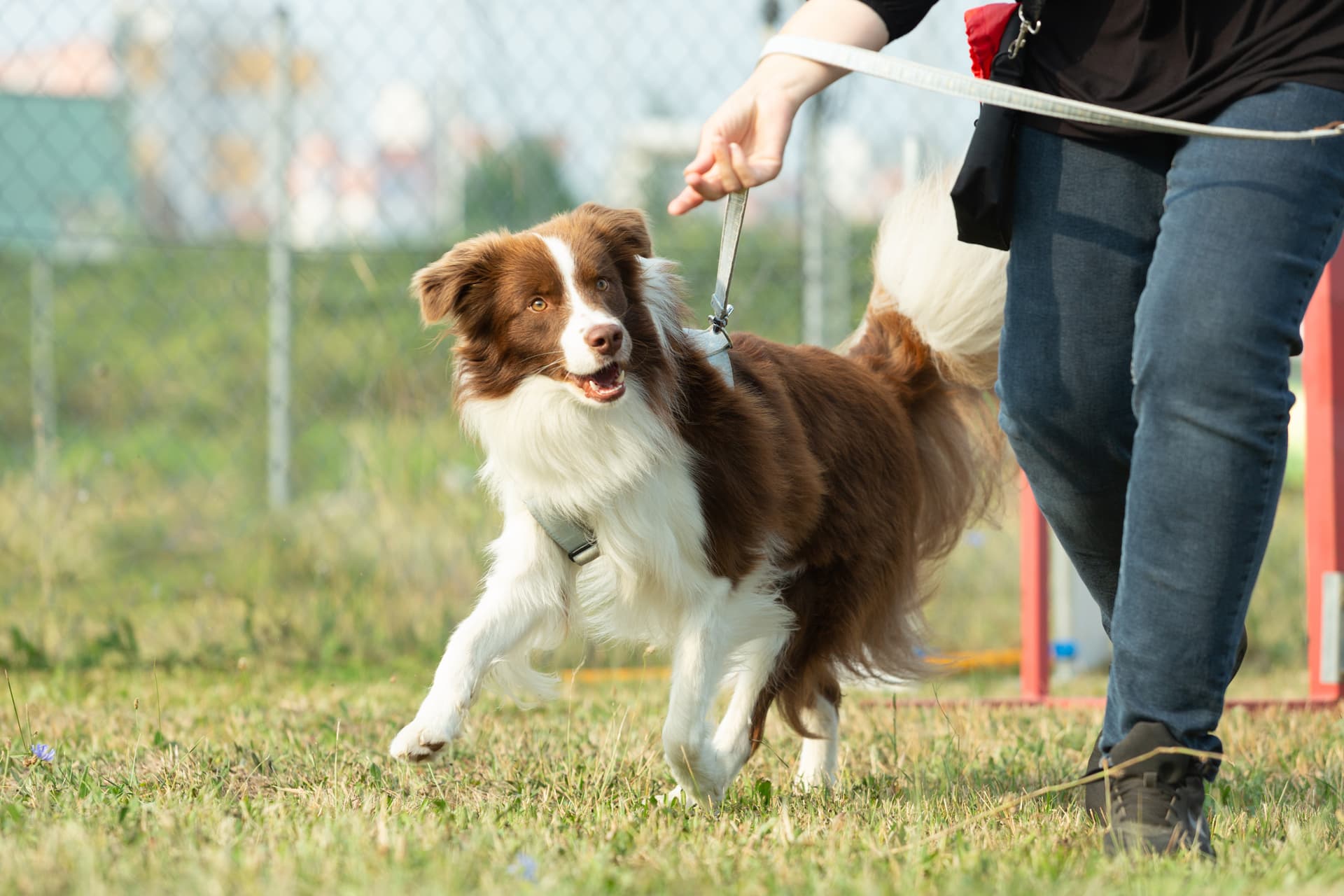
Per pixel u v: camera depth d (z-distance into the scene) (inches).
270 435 472.1
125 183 605.9
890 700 298.5
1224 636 141.2
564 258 195.0
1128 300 155.3
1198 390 136.1
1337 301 296.2
